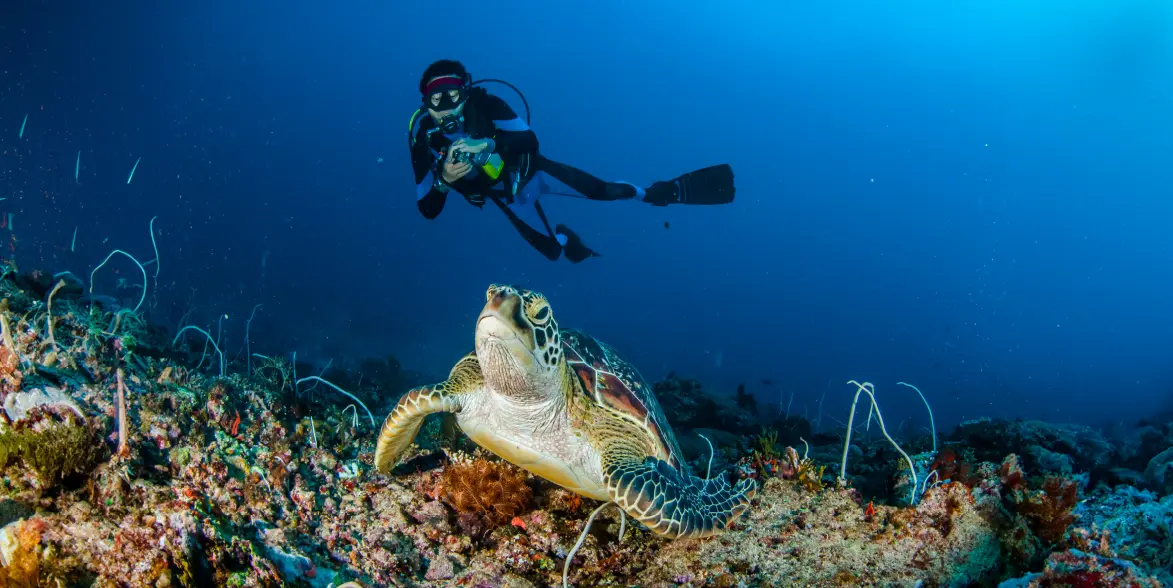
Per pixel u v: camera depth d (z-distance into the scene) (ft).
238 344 37.63
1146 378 141.28
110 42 203.31
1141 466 25.43
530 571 10.57
